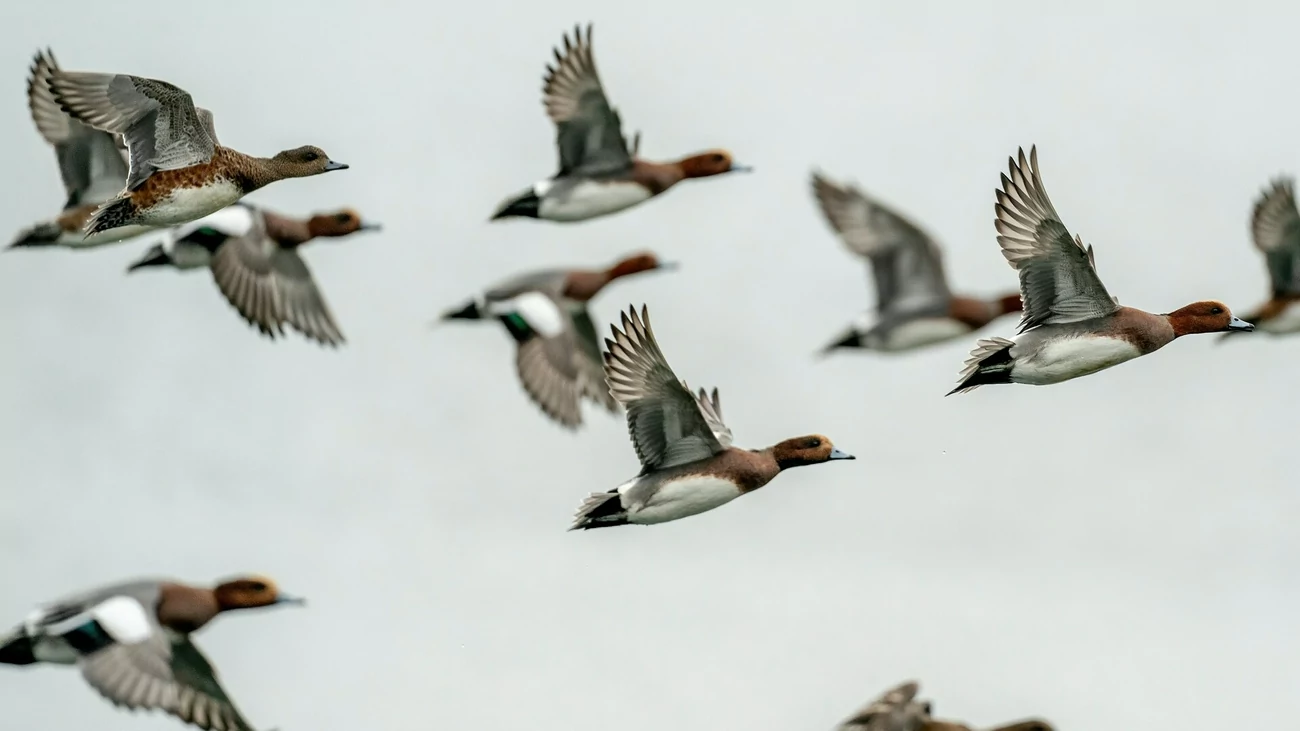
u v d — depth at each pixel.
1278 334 24.02
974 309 22.83
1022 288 16.34
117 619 14.42
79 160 20.59
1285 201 23.72
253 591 15.10
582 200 21.39
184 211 17.38
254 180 17.77
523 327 21.47
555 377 21.30
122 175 20.64
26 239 20.48
